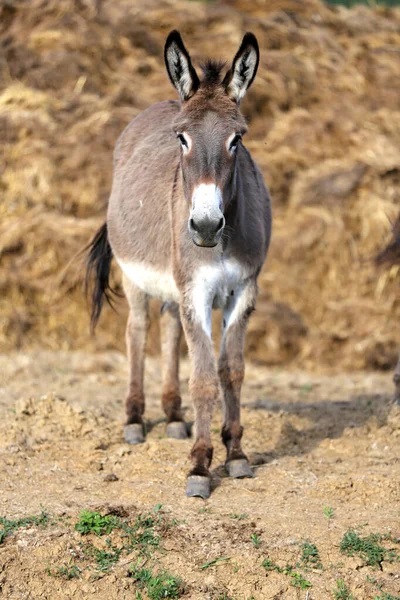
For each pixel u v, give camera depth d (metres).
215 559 7.38
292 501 8.57
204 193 7.66
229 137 7.93
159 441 10.27
